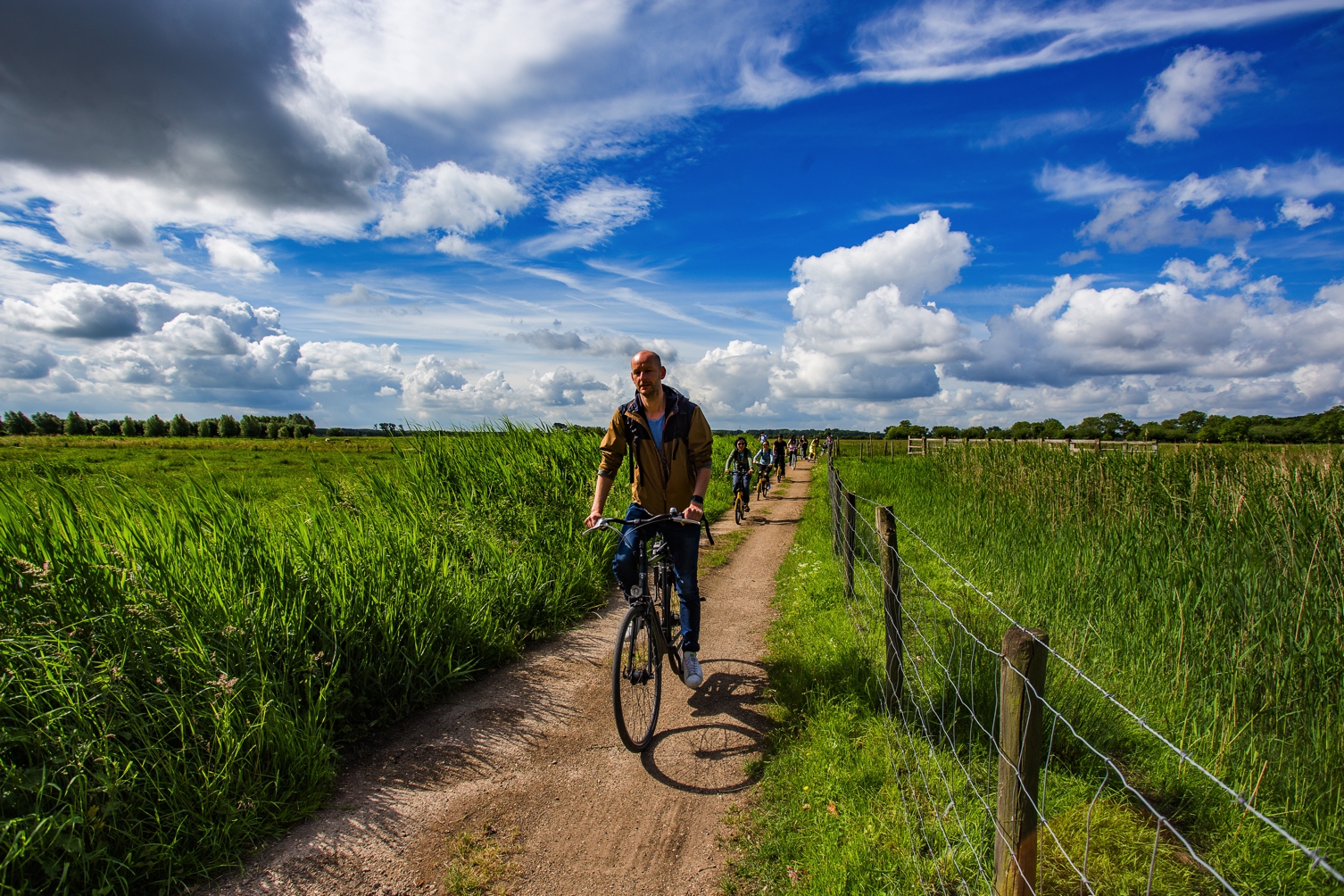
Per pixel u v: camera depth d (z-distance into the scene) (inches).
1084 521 274.5
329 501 237.1
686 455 147.5
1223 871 95.5
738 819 113.6
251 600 142.9
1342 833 99.2
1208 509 214.5
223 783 107.2
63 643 110.7
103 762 99.7
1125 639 165.2
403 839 108.4
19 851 85.1
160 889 94.6
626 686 133.3
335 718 138.9
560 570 251.9
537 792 122.5
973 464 476.1
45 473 158.4
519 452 384.8
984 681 142.5
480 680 175.9
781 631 215.0
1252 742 114.3
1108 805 108.9
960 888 91.4
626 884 98.1
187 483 185.8
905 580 258.5
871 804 112.1
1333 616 138.9
